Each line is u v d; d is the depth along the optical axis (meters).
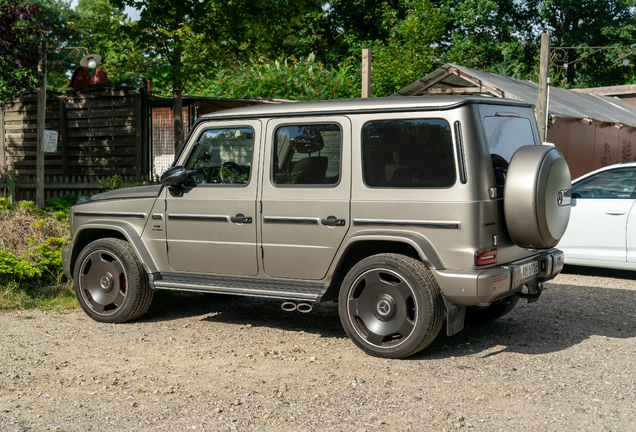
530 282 5.34
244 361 4.92
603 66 37.69
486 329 5.88
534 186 4.65
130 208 6.13
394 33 29.61
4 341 5.47
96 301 6.20
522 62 33.56
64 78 43.75
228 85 19.73
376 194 4.95
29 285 7.46
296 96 19.81
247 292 5.42
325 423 3.69
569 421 3.71
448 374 4.58
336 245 5.11
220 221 5.61
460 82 16.72
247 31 12.52
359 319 5.11
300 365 4.82
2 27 14.42
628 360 4.90
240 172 5.59
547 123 13.36
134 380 4.46
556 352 5.13
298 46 35.06
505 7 36.59
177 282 5.81
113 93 14.71
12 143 16.38
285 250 5.33
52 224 9.44
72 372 4.63
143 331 5.86
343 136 5.10
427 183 4.79
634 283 8.14
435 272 4.70
